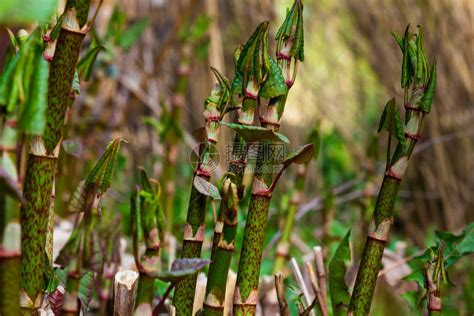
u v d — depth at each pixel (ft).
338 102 11.60
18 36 3.51
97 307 5.07
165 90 10.64
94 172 3.44
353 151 11.74
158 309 3.45
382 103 11.66
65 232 5.89
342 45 11.05
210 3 10.18
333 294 4.25
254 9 10.73
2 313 3.23
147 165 10.84
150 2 10.44
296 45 3.64
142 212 3.38
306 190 11.41
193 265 3.39
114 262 4.72
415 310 4.75
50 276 3.80
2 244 3.22
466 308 7.20
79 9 3.44
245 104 3.60
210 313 3.75
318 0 11.03
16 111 3.14
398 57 10.47
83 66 4.32
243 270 3.75
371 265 3.88
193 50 10.36
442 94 9.96
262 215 3.72
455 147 10.14
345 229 9.35
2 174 3.12
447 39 9.80
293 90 10.98
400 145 3.82
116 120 9.95
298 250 8.54
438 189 10.39
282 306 4.07
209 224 7.54
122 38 7.68
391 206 3.85
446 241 4.64
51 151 3.45
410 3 10.05
